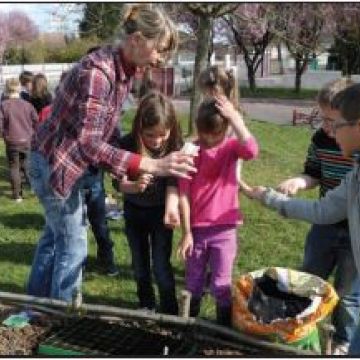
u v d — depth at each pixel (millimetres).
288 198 1814
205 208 2143
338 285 2146
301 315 1903
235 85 2270
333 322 2172
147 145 2197
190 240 2146
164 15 1937
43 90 5137
